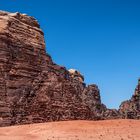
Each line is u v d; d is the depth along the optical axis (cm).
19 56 6981
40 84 7125
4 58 6725
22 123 6569
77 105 7325
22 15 7419
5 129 5638
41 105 6912
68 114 7088
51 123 6009
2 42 6756
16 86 6762
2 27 6881
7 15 7188
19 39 7088
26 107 6744
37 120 6750
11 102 6594
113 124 5878
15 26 7131
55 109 6994
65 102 7169
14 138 4894
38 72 7219
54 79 7325
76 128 5534
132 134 5100
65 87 7362
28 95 6894
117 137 4909
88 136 4984
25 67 7000
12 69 6800
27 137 4975
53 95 7112
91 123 5975
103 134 5106
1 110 6406
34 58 7231
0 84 6562
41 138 4909
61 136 5003
